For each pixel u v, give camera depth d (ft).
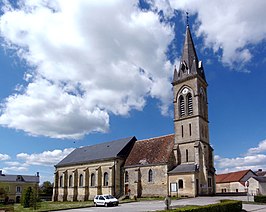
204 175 165.27
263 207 105.91
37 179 332.80
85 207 134.41
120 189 194.80
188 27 200.34
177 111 184.85
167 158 172.14
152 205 123.54
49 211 121.49
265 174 310.04
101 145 239.50
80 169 228.22
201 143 170.09
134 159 195.00
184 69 188.24
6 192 296.71
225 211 87.56
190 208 73.82
